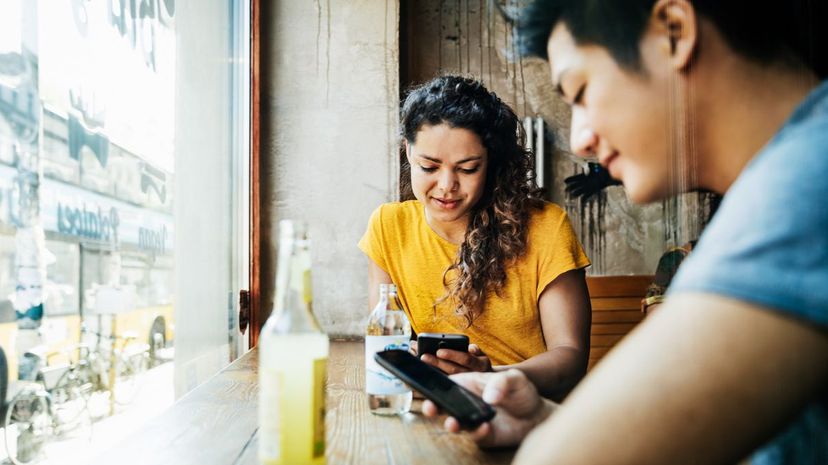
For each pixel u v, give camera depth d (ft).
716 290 1.28
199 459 2.58
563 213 5.34
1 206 3.44
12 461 3.46
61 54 4.05
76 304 4.19
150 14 5.48
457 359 3.62
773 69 1.57
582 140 1.83
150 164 5.47
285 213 8.93
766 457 1.67
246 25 8.68
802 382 1.23
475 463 2.55
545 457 1.44
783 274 1.22
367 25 9.08
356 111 9.02
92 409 4.33
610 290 10.00
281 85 9.04
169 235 5.90
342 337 8.84
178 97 6.19
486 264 5.13
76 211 4.22
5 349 3.44
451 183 4.98
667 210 7.79
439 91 4.99
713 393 1.26
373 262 5.82
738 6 1.55
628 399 1.34
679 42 1.60
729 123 1.61
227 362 7.79
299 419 2.14
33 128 3.71
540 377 3.96
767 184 1.31
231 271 8.19
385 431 3.07
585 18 1.73
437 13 10.41
